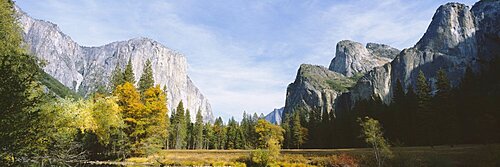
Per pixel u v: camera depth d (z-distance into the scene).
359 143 84.50
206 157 49.88
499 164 33.94
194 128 118.00
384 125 78.69
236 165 42.38
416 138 69.94
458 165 35.12
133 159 43.56
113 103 30.42
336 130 96.06
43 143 12.16
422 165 36.09
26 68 9.70
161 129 47.31
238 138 108.31
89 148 40.06
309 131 106.31
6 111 8.23
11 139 8.48
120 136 42.81
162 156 47.28
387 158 39.06
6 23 15.76
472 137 61.66
